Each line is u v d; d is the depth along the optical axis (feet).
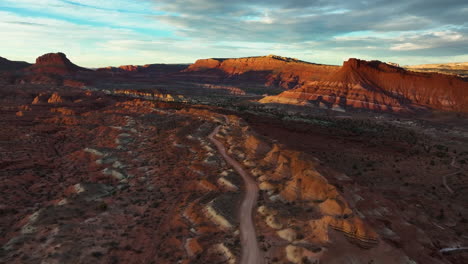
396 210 195.00
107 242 168.66
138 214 207.92
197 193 240.32
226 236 173.47
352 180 220.64
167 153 351.46
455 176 302.86
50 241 163.32
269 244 161.48
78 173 297.53
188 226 189.78
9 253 153.38
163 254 160.35
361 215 166.81
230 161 309.42
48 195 241.96
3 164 294.87
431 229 193.77
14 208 211.41
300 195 206.49
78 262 148.25
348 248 143.54
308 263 139.54
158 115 577.43
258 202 214.48
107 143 402.31
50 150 375.86
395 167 331.77
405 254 139.44
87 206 216.13
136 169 303.48
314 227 161.17
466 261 163.32
